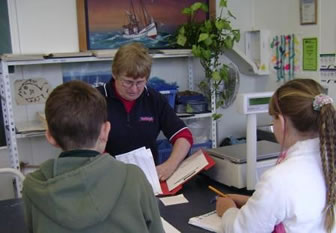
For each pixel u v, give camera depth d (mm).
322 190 1095
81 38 2715
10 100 2318
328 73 2650
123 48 1806
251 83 3367
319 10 2662
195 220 1428
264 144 1983
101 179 922
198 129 3135
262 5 3170
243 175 1720
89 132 971
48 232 894
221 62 3166
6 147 2652
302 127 1129
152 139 1979
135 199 945
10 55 2281
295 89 1154
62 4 2664
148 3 2873
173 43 2973
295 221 1084
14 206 1655
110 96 1905
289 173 1097
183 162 1897
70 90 998
